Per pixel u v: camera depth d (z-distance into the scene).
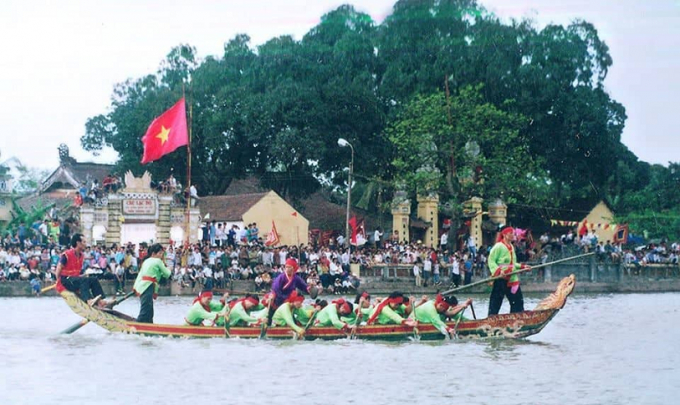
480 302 55.81
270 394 24.59
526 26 93.31
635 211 95.12
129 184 67.94
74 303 33.94
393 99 91.50
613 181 101.25
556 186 92.44
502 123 78.38
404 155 76.94
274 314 33.00
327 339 32.84
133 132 93.19
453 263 65.88
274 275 59.38
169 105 90.12
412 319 32.88
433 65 89.25
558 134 91.19
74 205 69.62
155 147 55.50
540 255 71.69
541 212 91.44
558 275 70.31
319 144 84.81
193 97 90.88
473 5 93.75
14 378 26.55
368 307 33.47
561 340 34.97
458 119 73.06
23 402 23.75
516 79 89.38
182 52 102.75
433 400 24.02
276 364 28.52
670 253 78.38
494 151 74.25
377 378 26.59
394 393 24.75
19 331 35.91
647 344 33.94
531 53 91.31
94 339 33.47
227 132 88.88
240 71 95.44
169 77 102.25
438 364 28.73
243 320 33.00
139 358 29.52
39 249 58.28
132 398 24.16
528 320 33.69
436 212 83.12
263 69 91.75
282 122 87.25
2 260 56.41
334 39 99.56
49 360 29.23
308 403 23.62
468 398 24.28
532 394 24.78
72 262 34.41
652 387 25.75
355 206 93.69
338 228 89.81
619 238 81.62
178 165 90.88
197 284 58.91
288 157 85.12
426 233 82.75
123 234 67.62
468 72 88.50
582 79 93.44
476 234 83.50
